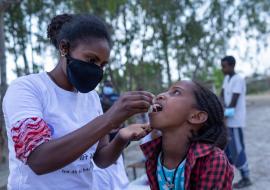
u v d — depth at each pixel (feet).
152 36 46.96
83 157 5.83
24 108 5.14
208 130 5.31
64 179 5.64
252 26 57.93
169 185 5.37
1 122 18.69
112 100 27.40
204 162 5.04
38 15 36.04
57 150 4.62
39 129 4.88
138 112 4.71
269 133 34.63
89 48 5.31
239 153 17.71
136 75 48.73
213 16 51.19
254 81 106.52
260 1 58.13
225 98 17.89
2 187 16.74
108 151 6.38
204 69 59.88
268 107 62.75
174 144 5.30
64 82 5.76
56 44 5.76
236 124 17.46
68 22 5.52
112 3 33.86
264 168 21.49
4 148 21.21
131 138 6.02
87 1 35.70
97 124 4.64
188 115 5.22
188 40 49.90
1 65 20.47
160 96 5.32
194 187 5.13
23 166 5.48
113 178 8.54
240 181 18.01
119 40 43.78
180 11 48.26
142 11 44.27
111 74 42.55
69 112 5.74
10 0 19.21
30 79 5.56
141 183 12.21
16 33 35.81
